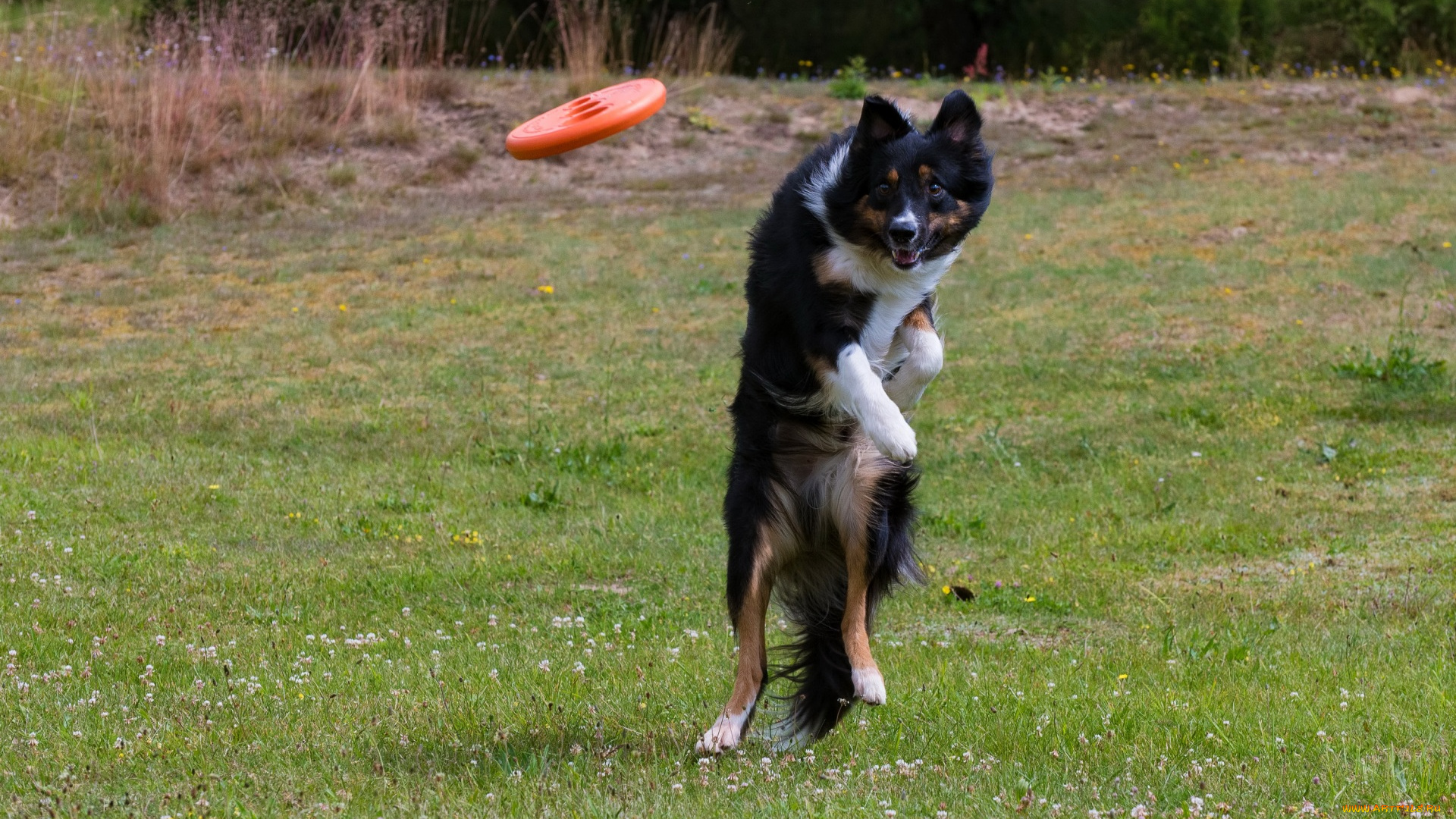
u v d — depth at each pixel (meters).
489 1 27.25
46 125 20.09
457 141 22.06
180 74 21.25
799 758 5.61
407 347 14.95
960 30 30.14
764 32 29.11
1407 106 23.33
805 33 29.22
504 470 11.51
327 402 13.20
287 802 4.77
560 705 6.16
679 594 8.76
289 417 12.67
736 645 7.09
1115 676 6.89
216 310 16.03
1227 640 7.68
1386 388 13.00
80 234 18.48
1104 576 9.02
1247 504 10.47
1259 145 22.11
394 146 21.67
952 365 14.28
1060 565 9.28
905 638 7.97
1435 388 12.95
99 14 22.83
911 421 12.65
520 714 5.99
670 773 5.26
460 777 5.10
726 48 26.52
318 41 23.97
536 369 14.37
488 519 10.27
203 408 12.85
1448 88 23.97
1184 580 8.99
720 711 6.12
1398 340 14.26
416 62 24.23
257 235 18.73
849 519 5.67
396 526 9.98
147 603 7.89
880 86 24.55
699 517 10.41
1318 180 20.34
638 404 13.30
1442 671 6.86
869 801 4.82
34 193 19.19
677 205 20.39
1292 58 27.25
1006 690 6.54
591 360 14.63
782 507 5.77
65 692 6.07
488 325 15.71
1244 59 26.67
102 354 14.45
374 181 20.81
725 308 16.34
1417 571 8.88
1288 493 10.63
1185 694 6.44
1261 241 17.94
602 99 6.93
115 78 20.97
